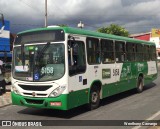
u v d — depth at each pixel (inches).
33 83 389.7
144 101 524.4
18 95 405.4
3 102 521.7
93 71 442.0
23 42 408.8
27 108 471.2
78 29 414.9
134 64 607.2
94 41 449.7
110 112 426.9
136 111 430.3
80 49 410.3
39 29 400.8
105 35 489.4
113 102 517.7
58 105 377.4
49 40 389.7
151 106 470.0
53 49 385.4
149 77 703.1
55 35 386.9
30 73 394.0
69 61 382.9
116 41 526.0
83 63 415.8
